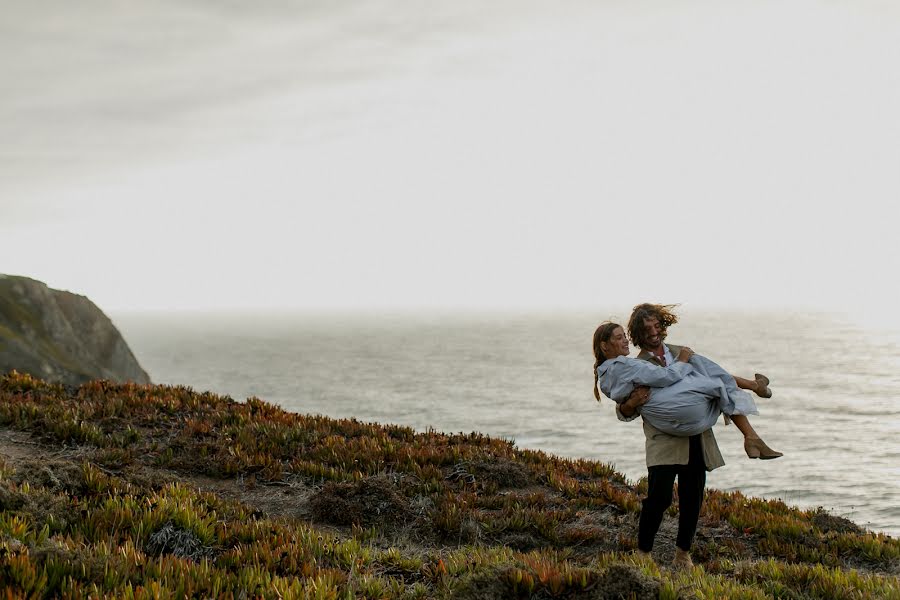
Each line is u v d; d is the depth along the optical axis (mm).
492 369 173250
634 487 11258
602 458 69875
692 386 6461
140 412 12328
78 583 4309
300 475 10031
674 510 9625
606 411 103000
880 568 8109
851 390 129375
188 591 4453
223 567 5273
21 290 90750
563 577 5316
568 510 9141
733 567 7270
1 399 12281
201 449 10516
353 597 4949
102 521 6000
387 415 102500
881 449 76000
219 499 8109
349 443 11445
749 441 6395
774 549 8453
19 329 84875
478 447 11984
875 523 48562
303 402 118375
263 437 11484
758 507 10484
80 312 99625
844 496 56469
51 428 10656
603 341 6961
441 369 174500
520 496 9688
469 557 6609
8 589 4031
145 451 10461
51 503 6223
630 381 6555
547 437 83062
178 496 7184
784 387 135250
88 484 7340
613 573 5344
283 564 5652
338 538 7375
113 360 101062
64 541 5285
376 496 8773
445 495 9281
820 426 92438
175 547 5906
